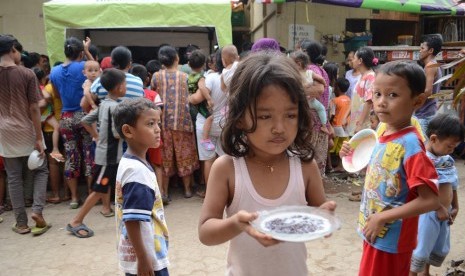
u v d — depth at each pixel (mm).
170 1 5750
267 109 1287
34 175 4070
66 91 4707
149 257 2180
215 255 3496
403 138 1907
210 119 4773
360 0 6359
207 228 1383
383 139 2012
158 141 2371
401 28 8703
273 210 1356
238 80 1352
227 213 1534
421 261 2676
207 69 6059
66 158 4816
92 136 4371
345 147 2254
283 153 1531
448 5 7211
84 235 3943
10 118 3902
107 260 3459
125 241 2252
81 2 5660
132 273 2234
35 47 8250
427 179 1785
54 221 4398
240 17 10164
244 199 1472
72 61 4762
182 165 5086
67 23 5609
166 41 8172
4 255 3592
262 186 1479
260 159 1500
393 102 1871
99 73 4680
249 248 1505
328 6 7680
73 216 4551
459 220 4148
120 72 4109
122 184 2209
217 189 1491
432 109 4793
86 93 4480
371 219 1901
